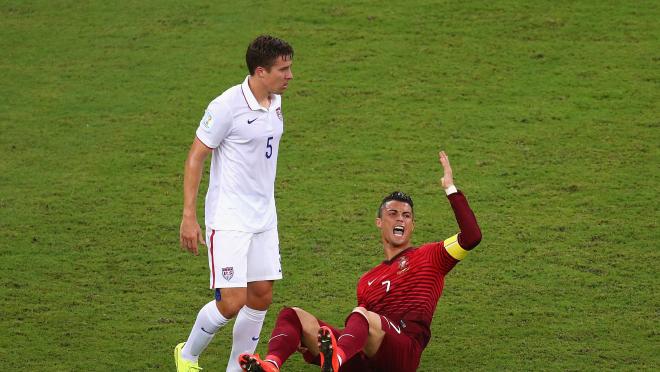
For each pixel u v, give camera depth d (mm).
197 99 52281
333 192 43312
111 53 57594
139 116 50906
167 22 60875
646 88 52094
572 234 39062
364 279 28422
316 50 56844
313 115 50500
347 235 39625
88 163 46469
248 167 26391
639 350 30312
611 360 29734
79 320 32875
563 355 30141
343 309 33781
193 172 26094
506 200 42094
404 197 28828
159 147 47906
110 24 60969
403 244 28422
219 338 32250
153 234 39969
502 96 51750
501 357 30156
